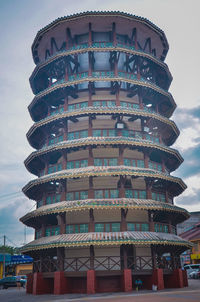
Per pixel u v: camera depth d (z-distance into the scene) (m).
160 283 35.19
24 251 38.59
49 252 38.81
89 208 35.22
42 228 39.66
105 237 34.28
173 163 48.19
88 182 40.03
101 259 37.00
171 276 38.91
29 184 41.28
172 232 42.75
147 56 45.62
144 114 42.09
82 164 40.88
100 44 46.53
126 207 35.59
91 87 44.03
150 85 44.28
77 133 43.09
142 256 36.88
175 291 32.62
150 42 50.38
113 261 35.62
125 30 48.28
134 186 40.44
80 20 46.09
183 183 43.38
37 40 50.12
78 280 36.03
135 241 33.72
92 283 33.28
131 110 41.47
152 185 41.50
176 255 42.69
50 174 40.88
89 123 42.06
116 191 39.12
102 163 40.72
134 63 47.12
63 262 35.78
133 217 38.84
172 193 45.91
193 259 84.94
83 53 45.62
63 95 45.69
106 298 27.42
